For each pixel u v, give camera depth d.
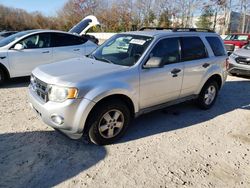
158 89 4.46
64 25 50.06
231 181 3.31
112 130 3.98
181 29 5.28
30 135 4.17
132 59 4.27
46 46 7.51
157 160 3.66
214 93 5.81
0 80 6.91
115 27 45.88
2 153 3.63
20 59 7.04
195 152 3.93
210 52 5.49
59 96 3.52
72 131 3.64
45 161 3.50
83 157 3.63
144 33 4.75
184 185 3.18
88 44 8.42
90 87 3.60
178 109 5.72
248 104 6.34
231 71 9.48
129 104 4.18
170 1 42.22
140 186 3.12
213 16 40.00
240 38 16.28
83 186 3.07
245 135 4.60
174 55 4.72
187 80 4.97
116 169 3.41
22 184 3.05
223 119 5.28
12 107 5.35
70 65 4.21
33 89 4.06
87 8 49.78
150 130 4.58
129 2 45.88
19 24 48.41
